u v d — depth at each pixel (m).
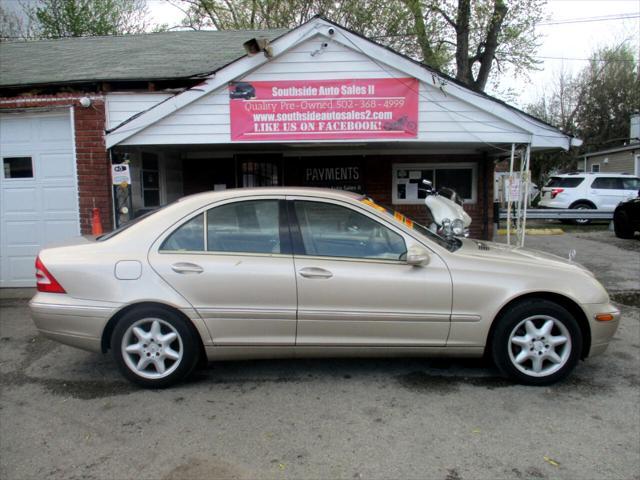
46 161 7.65
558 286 3.97
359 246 4.02
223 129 6.64
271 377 4.29
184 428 3.45
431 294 3.90
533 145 6.54
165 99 6.88
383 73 6.49
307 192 4.13
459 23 20.44
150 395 3.97
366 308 3.92
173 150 8.88
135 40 10.59
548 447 3.15
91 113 7.34
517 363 4.01
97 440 3.31
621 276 8.45
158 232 4.05
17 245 7.80
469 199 9.51
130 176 7.54
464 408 3.68
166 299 3.91
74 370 4.54
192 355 4.01
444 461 3.01
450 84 6.43
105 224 7.51
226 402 3.83
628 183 17.88
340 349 3.99
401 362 4.61
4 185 7.72
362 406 3.73
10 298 7.27
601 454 3.07
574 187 18.00
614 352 4.86
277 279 3.91
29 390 4.12
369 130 6.57
